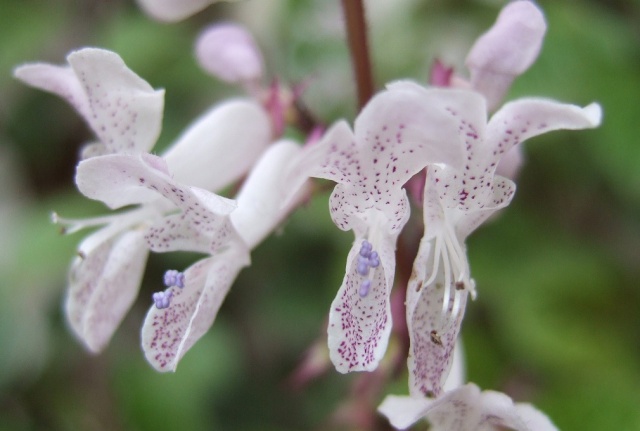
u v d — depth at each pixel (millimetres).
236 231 78
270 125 88
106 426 115
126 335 124
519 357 105
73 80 82
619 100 104
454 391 79
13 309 116
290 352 128
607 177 108
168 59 120
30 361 118
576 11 106
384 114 72
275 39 125
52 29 127
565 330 104
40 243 112
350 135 73
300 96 90
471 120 73
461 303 76
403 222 76
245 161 87
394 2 118
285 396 127
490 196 76
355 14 85
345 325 75
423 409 78
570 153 109
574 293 105
